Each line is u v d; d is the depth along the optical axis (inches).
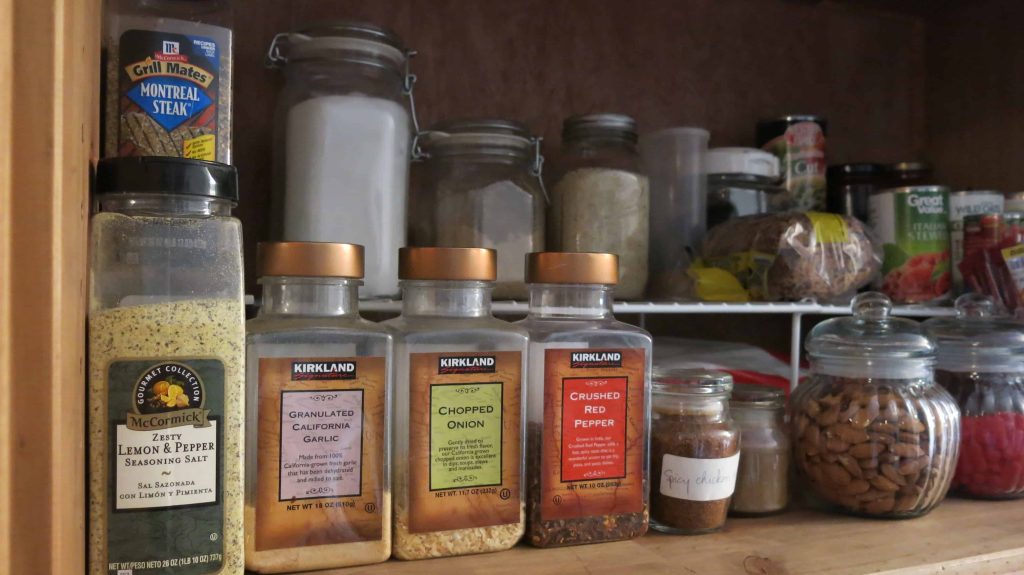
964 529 26.4
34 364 14.4
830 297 33.8
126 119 22.4
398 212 29.9
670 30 40.6
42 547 14.6
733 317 41.6
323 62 30.1
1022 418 29.0
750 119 42.4
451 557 23.2
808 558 23.4
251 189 33.5
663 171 37.2
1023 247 33.5
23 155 14.3
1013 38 40.1
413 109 34.2
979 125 42.1
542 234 32.5
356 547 22.2
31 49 14.2
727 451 25.5
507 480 23.8
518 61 37.6
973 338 30.0
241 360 20.1
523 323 25.6
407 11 35.7
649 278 36.5
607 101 39.3
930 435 26.6
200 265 19.6
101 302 18.9
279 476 21.5
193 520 19.4
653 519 26.0
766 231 33.1
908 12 44.8
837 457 27.1
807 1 42.9
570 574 21.9
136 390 18.9
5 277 14.0
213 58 23.2
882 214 37.1
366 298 29.0
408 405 22.7
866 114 45.1
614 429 24.8
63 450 14.9
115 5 23.5
